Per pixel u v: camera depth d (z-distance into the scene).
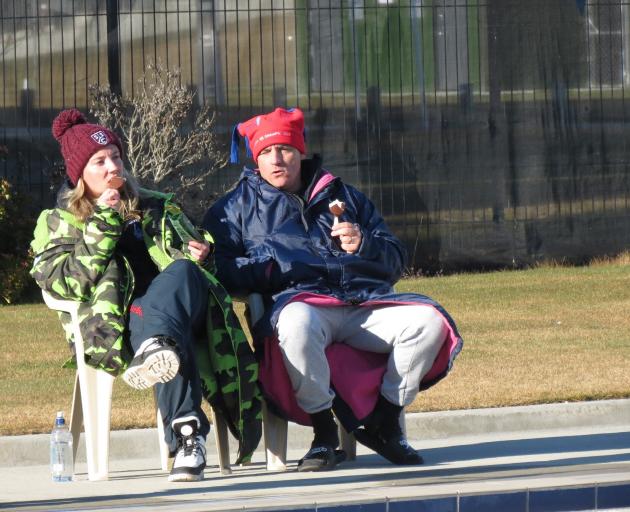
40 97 54.44
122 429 24.31
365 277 20.72
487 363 31.38
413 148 55.72
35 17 54.47
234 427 19.47
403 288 49.12
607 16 56.69
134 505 15.75
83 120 20.52
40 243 19.69
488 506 15.60
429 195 55.75
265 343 19.83
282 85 55.34
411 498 15.33
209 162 54.59
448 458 21.58
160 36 54.97
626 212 56.94
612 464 19.47
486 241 56.16
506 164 56.16
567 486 15.88
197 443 18.42
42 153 54.31
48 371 31.84
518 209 56.25
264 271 20.39
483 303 44.28
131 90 54.97
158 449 24.00
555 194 56.50
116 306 18.72
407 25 55.69
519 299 45.09
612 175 56.94
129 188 20.27
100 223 18.83
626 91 56.84
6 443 23.25
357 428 20.61
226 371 19.16
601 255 56.81
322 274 20.48
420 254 55.69
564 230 56.59
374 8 55.56
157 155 53.16
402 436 20.59
